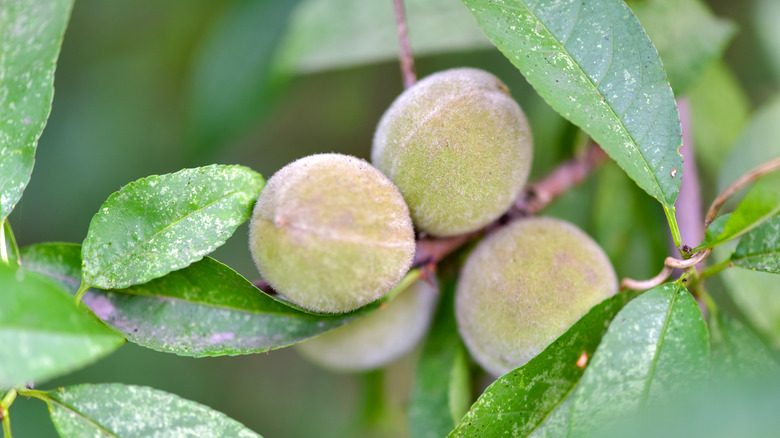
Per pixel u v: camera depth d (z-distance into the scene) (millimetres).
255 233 342
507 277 363
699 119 440
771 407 306
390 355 406
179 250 351
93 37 495
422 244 372
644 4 396
